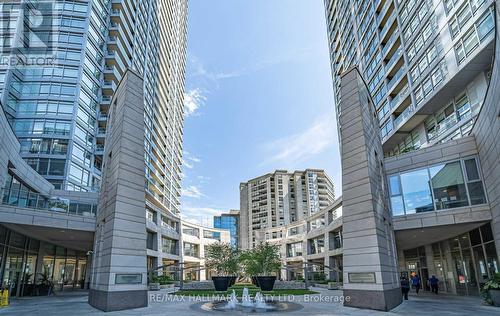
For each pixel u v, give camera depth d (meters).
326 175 138.62
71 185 38.03
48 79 40.56
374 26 39.91
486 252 18.11
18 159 22.48
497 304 14.23
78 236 25.22
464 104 25.27
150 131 64.50
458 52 23.81
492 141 15.84
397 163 20.75
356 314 11.70
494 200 16.36
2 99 36.78
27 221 20.62
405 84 33.31
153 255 41.59
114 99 18.38
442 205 18.52
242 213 147.12
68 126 39.31
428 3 28.11
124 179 14.54
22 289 23.25
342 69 54.84
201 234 64.88
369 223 13.81
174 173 86.62
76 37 43.22
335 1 59.69
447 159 18.86
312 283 35.50
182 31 108.62
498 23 13.84
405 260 30.39
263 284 25.78
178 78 98.19
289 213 132.75
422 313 12.01
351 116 16.05
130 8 55.91
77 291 28.62
